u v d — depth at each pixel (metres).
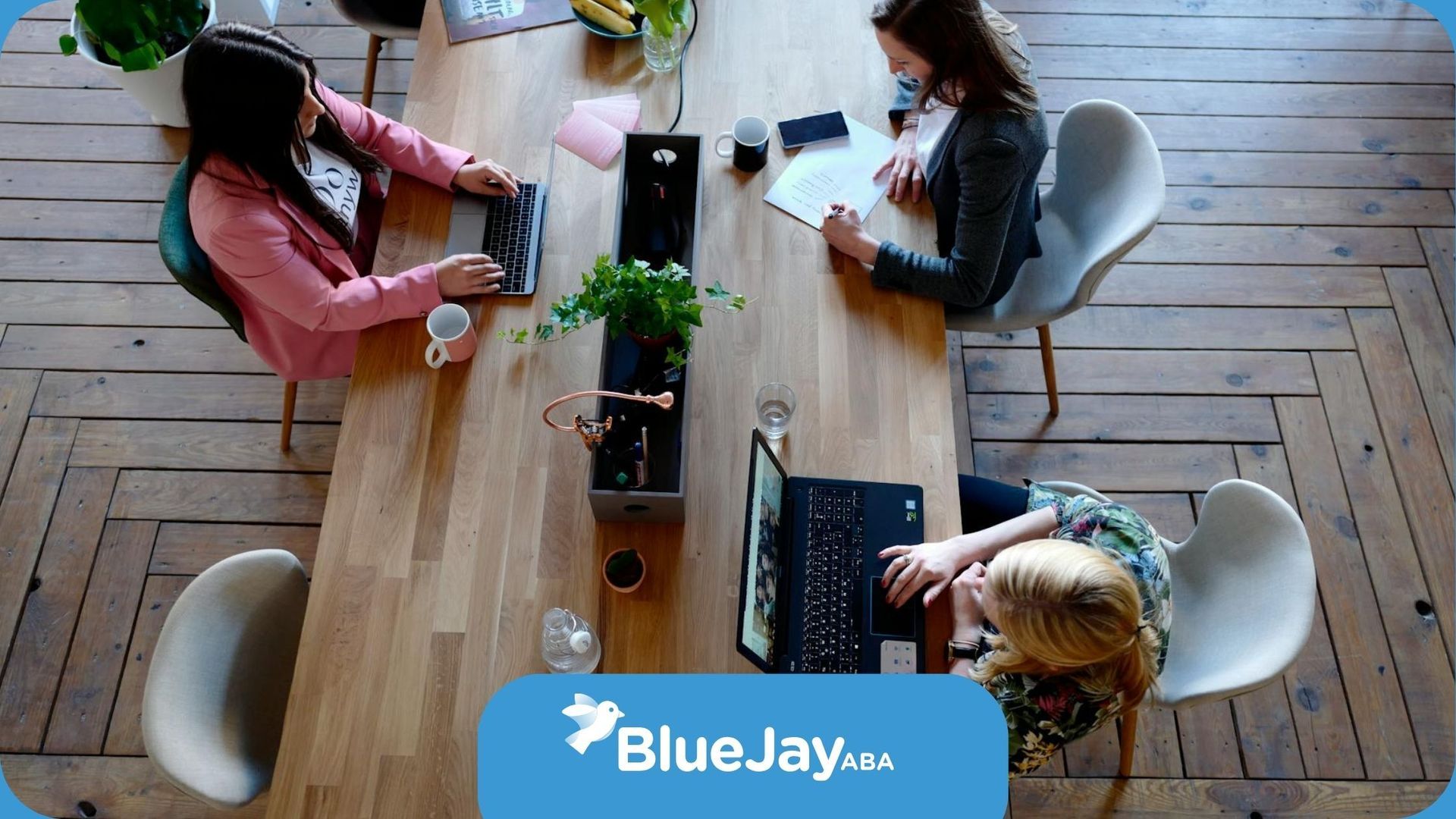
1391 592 2.65
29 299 3.05
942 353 2.11
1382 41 3.60
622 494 1.81
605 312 1.83
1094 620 1.52
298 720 1.76
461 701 1.77
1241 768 2.44
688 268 2.18
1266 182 3.31
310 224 2.16
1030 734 1.70
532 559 1.89
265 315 2.27
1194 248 3.19
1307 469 2.83
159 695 1.70
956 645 1.79
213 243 2.03
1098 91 3.49
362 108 2.32
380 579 1.88
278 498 2.78
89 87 3.44
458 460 1.99
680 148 2.25
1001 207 2.05
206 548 2.71
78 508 2.75
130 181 3.27
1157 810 2.40
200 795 1.65
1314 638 2.60
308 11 3.62
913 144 2.36
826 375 2.08
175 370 2.95
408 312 2.13
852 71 2.50
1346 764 2.45
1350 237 3.21
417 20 2.97
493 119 2.43
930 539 1.91
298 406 2.91
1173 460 2.86
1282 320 3.07
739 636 1.61
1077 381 2.97
